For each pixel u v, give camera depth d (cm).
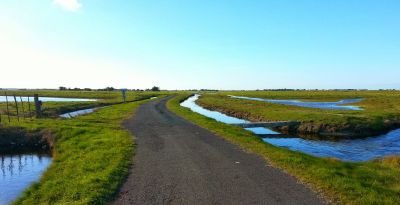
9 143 2512
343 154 2525
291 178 1291
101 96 11106
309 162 1549
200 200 1053
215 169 1429
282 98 11294
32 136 2570
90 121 3269
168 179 1287
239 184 1216
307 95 13375
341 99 10575
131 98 9000
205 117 3603
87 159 1627
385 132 3697
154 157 1666
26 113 4175
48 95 11900
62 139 2388
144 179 1289
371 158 2378
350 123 3775
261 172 1378
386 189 1214
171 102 6781
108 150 1811
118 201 1053
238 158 1639
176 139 2206
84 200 1042
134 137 2286
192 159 1619
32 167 1869
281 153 1725
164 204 1021
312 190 1146
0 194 1369
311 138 3312
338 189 1148
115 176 1310
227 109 6056
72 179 1311
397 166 1736
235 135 2338
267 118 4538
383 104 7119
